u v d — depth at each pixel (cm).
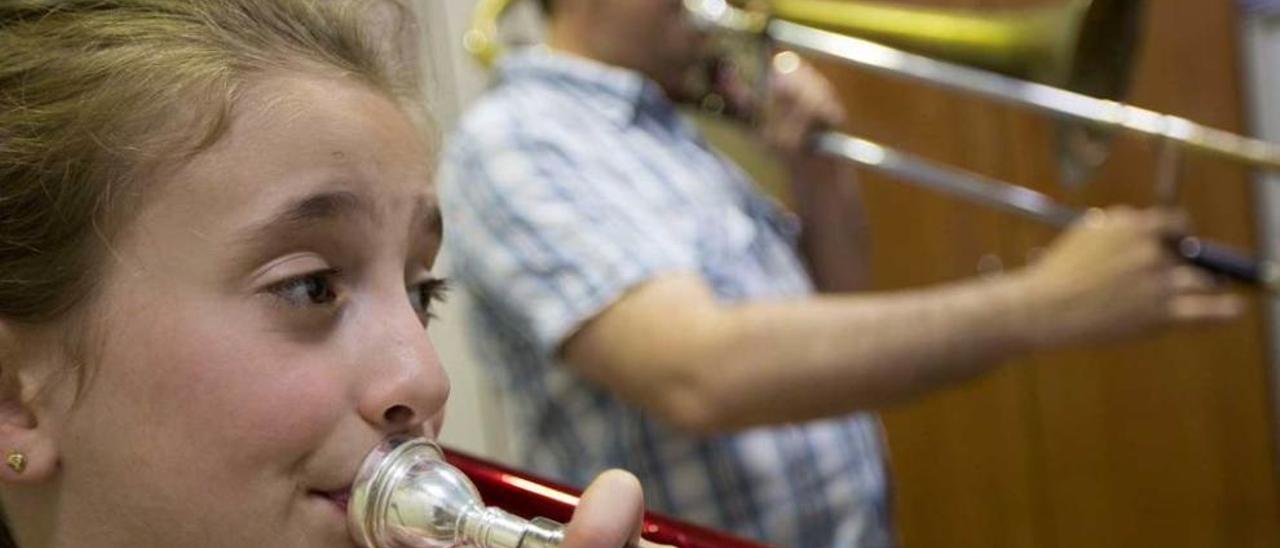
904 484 199
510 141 107
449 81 152
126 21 52
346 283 52
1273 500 191
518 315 104
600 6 120
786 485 111
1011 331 104
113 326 50
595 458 110
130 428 50
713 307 100
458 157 111
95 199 50
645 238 103
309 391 50
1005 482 198
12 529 55
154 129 50
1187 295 113
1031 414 197
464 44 143
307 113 51
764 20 130
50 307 51
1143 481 195
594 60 121
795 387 98
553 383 111
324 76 53
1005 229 191
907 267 194
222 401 49
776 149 139
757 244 119
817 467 114
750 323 99
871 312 101
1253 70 186
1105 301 107
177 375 49
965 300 104
